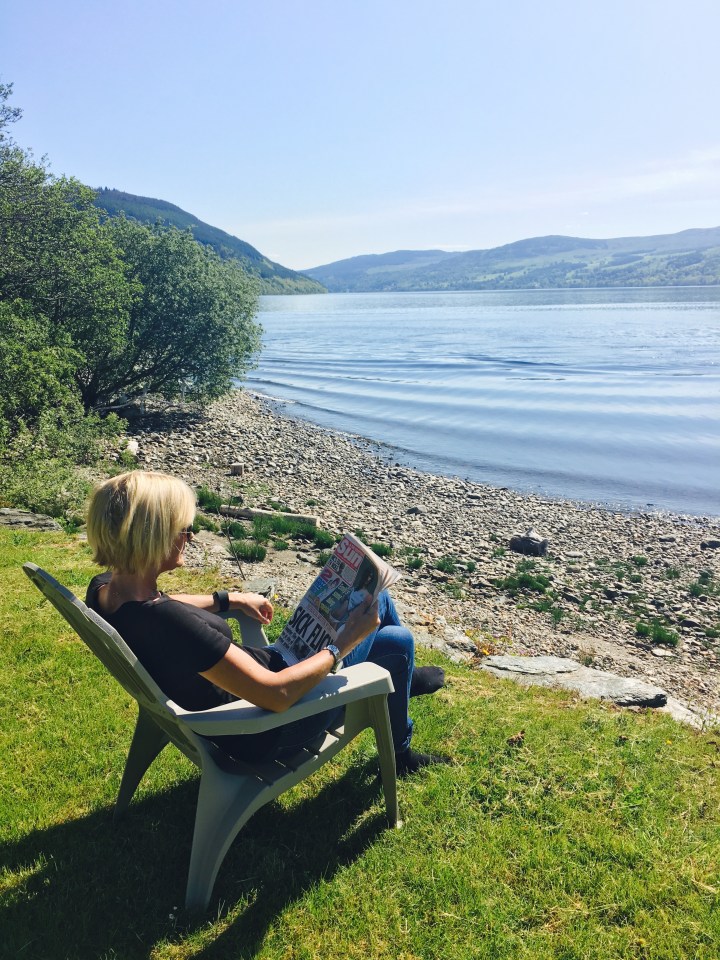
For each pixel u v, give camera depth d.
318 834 3.45
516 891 3.10
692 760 4.33
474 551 16.48
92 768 3.92
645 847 3.39
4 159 21.08
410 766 4.00
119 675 2.86
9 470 12.49
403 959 2.73
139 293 27.42
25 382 17.14
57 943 2.74
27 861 3.20
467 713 4.89
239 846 3.32
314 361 69.50
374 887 3.09
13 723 4.36
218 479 21.30
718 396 45.31
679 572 16.16
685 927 2.90
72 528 10.16
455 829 3.51
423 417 38.00
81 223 22.88
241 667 2.61
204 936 2.81
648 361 66.75
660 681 9.48
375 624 2.97
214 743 3.03
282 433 31.36
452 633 8.33
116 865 3.19
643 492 24.14
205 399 31.11
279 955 2.73
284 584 8.47
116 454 21.97
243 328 30.16
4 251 21.25
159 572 2.71
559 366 63.59
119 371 27.95
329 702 2.91
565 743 4.45
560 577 15.07
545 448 30.92
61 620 5.90
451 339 98.25
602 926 2.90
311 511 18.38
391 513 19.77
